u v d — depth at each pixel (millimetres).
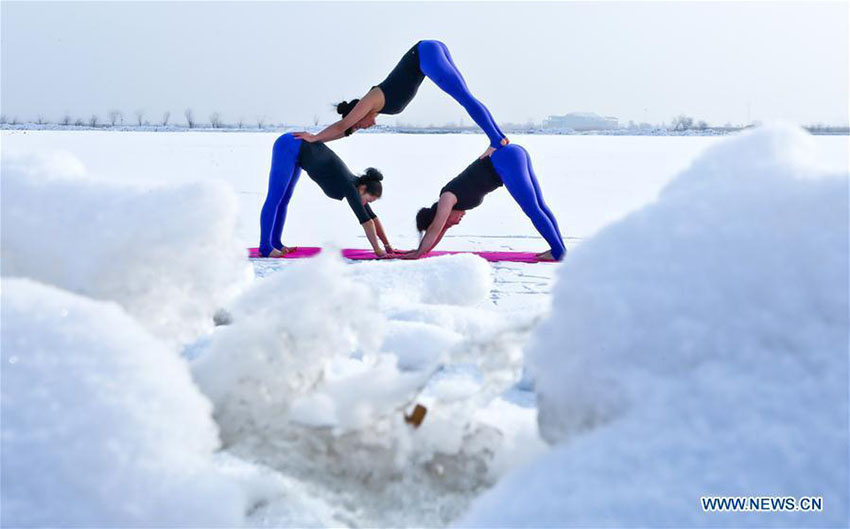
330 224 8242
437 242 6195
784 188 1055
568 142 42562
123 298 1309
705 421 904
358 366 1769
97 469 905
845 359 918
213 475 950
